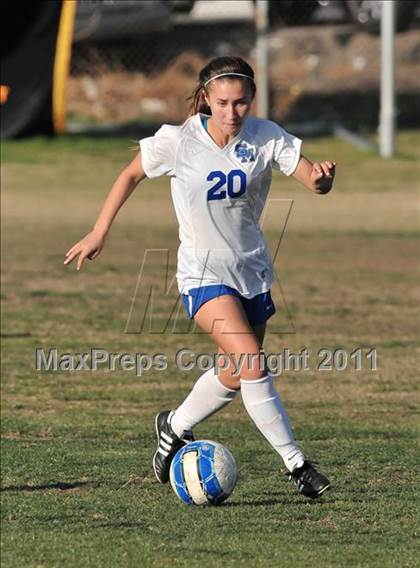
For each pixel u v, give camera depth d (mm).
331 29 83375
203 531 17125
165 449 19391
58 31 67062
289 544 16547
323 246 45781
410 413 25000
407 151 67938
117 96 75250
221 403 18984
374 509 18281
